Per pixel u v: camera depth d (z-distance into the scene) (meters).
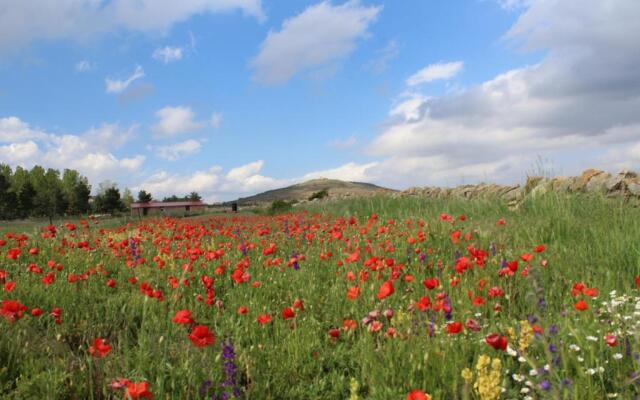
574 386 3.35
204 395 3.92
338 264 7.81
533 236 8.55
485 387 2.99
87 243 8.71
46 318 5.53
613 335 3.84
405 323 4.76
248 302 6.26
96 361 4.41
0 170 80.06
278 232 11.94
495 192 15.97
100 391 4.10
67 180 81.75
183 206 74.56
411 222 11.02
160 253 8.98
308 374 4.52
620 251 7.12
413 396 2.81
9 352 4.39
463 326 4.68
